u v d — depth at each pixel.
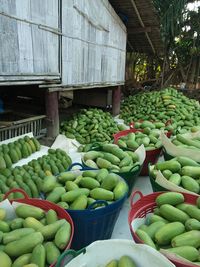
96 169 2.88
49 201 2.17
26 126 4.77
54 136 5.22
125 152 3.39
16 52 3.77
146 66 15.49
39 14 4.17
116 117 8.12
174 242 1.88
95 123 5.81
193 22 12.23
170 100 7.24
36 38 4.17
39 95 6.66
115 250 1.76
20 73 3.89
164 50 12.71
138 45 11.73
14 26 3.67
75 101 9.68
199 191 2.60
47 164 3.51
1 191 2.70
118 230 2.79
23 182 2.92
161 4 10.84
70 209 2.21
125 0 7.42
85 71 6.09
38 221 1.99
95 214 2.19
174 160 3.00
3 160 3.52
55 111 5.20
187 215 2.14
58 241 1.79
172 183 2.53
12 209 2.14
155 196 2.35
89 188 2.51
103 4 6.64
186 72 13.55
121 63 8.75
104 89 9.01
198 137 4.03
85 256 1.73
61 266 1.64
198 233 1.92
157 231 1.98
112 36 7.59
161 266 1.63
